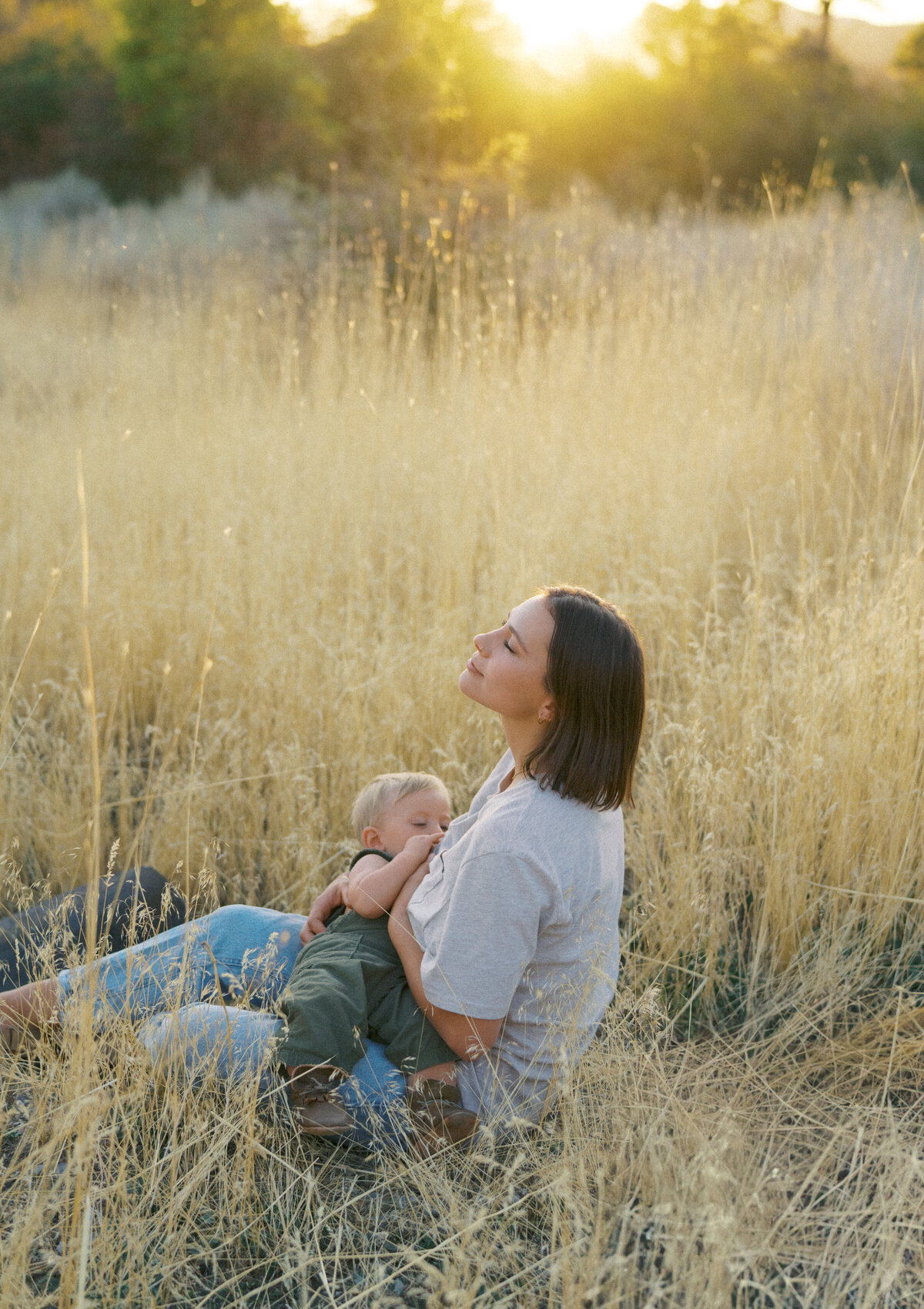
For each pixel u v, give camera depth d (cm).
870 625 306
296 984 197
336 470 464
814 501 418
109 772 343
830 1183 195
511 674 183
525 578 371
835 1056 228
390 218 810
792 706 306
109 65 1741
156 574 416
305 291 750
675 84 1616
